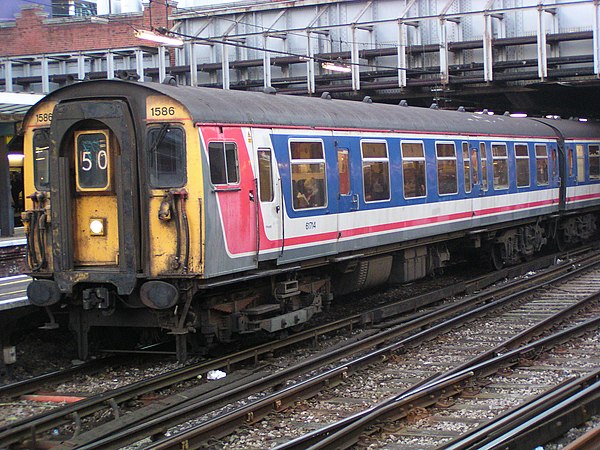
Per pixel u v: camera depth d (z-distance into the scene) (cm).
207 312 1032
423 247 1542
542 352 1040
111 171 1000
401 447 699
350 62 2353
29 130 1046
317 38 2433
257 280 1114
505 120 1884
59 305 1102
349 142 1263
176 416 775
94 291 988
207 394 884
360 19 2508
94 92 1004
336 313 1416
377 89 2405
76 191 1015
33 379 947
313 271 1253
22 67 3188
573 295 1498
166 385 930
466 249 1803
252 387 884
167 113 970
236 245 1017
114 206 1008
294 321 1143
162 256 977
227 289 1060
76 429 781
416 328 1241
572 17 2281
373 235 1316
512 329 1227
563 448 631
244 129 1045
